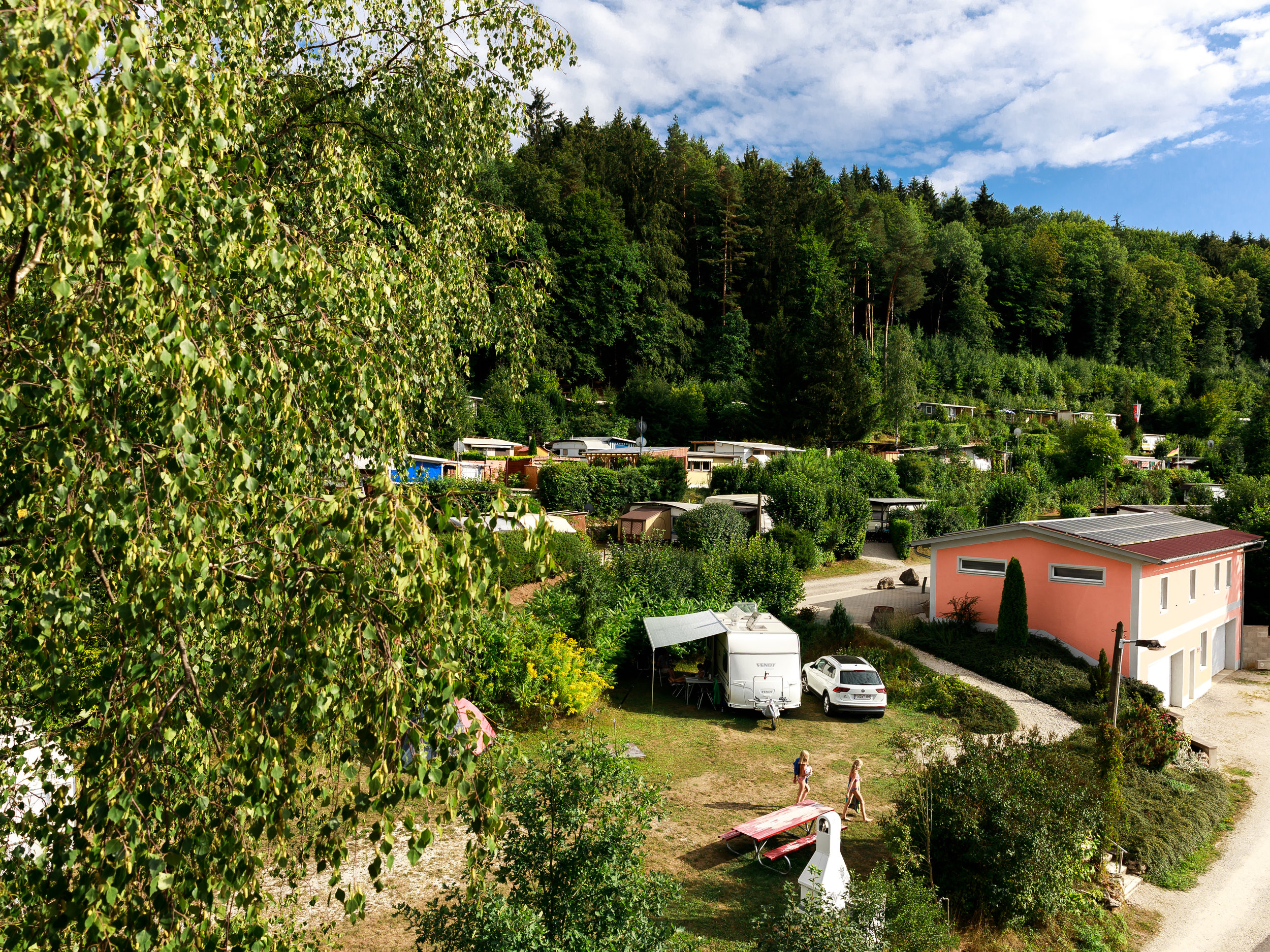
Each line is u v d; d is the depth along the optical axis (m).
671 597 25.19
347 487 3.83
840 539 42.06
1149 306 117.88
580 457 56.56
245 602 3.56
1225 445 75.12
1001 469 68.44
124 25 3.07
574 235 79.31
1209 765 20.17
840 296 83.94
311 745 3.72
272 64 9.14
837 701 20.14
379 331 6.12
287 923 5.09
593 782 7.93
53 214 3.04
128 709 3.32
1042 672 23.12
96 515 3.20
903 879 10.54
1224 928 12.77
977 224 124.88
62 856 3.23
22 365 3.59
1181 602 26.41
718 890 11.39
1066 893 12.06
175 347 3.18
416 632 3.69
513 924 6.69
